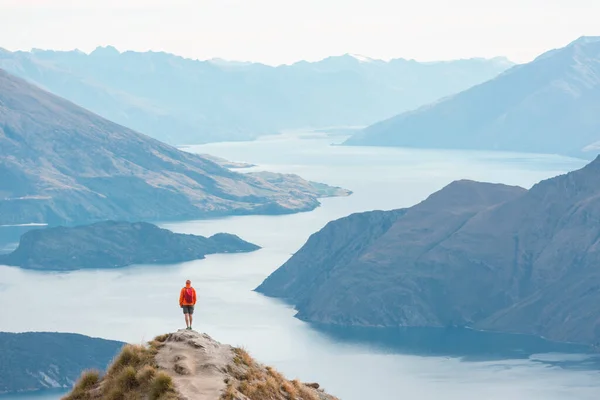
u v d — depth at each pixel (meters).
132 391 55.50
